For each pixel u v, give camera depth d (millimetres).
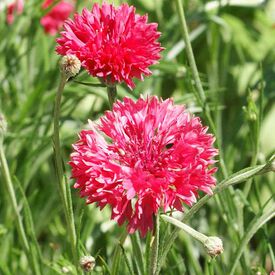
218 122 537
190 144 389
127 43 420
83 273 434
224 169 469
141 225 389
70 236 428
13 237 577
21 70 628
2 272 517
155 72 600
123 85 603
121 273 481
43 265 502
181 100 559
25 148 584
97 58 418
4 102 624
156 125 402
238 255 434
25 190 591
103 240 579
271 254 474
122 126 402
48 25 617
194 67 476
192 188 384
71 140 574
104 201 386
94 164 387
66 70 402
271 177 617
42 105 591
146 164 395
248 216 526
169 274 470
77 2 600
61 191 423
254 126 468
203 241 376
